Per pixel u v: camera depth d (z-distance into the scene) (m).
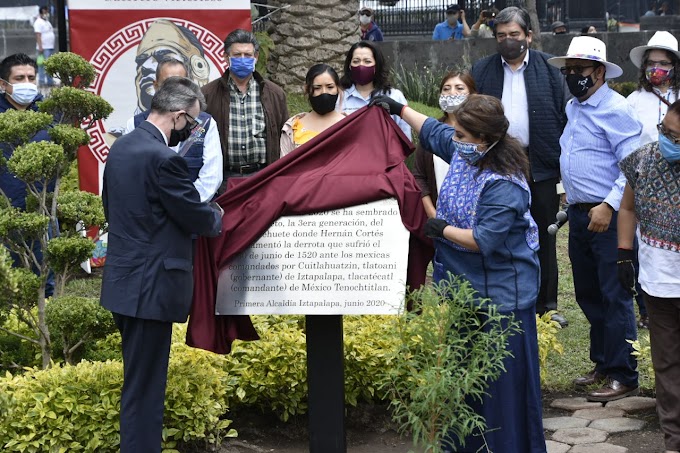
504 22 6.88
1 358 6.01
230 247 4.89
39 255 6.94
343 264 4.86
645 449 5.45
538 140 7.12
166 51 8.99
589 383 6.48
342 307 4.85
